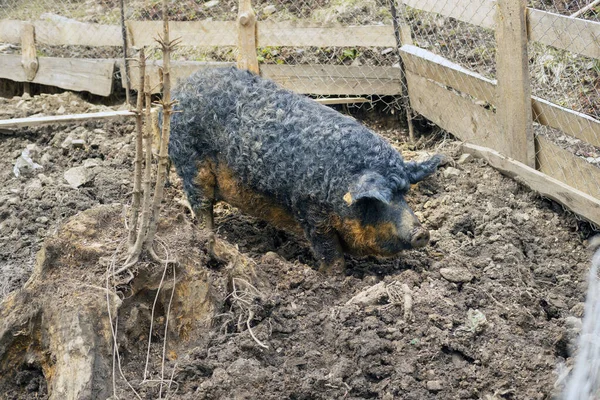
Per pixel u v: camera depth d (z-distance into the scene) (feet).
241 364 13.94
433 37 22.79
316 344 14.67
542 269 16.71
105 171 19.58
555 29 17.20
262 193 16.96
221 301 14.87
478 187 18.67
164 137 13.96
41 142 21.15
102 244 14.82
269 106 16.71
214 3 24.98
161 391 13.87
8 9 26.20
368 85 21.81
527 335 14.99
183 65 22.49
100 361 13.92
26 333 14.25
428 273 16.22
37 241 17.56
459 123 20.21
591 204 17.16
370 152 16.07
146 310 14.61
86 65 23.30
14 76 23.99
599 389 13.88
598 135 16.94
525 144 18.43
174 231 15.40
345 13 23.49
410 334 14.76
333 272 16.69
